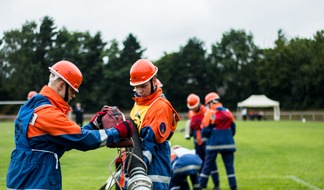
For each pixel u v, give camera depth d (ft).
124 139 13.65
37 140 12.56
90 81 219.82
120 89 224.74
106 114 14.66
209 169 30.17
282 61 238.48
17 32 205.26
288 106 237.04
